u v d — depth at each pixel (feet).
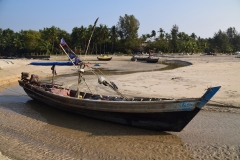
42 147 27.76
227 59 189.98
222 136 31.63
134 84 66.64
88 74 105.09
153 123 32.27
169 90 56.95
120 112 33.32
